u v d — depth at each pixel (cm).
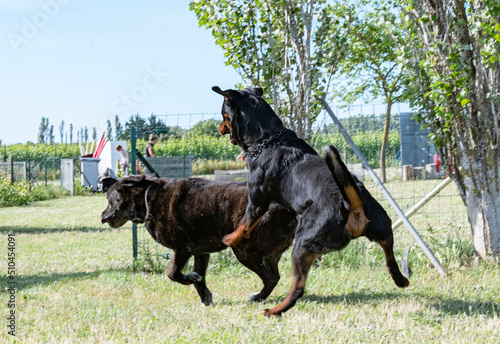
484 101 702
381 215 463
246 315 523
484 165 711
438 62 698
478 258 722
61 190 2341
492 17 644
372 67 2128
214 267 752
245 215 528
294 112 807
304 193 477
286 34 798
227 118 538
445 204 1270
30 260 877
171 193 582
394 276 471
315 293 621
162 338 453
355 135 2677
